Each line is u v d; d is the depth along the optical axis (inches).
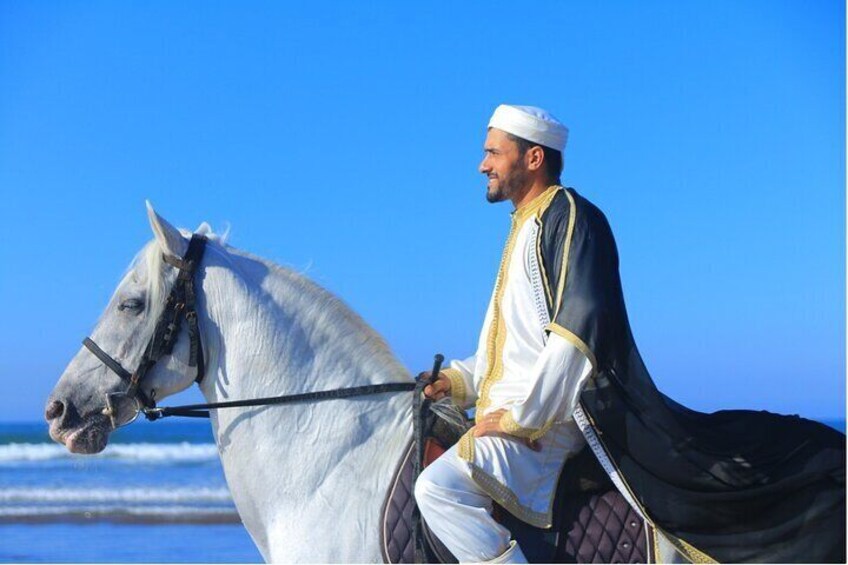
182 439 1578.5
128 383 209.5
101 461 1175.0
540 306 194.9
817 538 188.1
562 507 195.2
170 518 793.6
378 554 197.2
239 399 210.5
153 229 211.5
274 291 215.2
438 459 192.7
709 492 190.2
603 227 196.4
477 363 211.8
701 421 198.4
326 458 206.5
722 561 190.1
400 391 212.7
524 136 203.8
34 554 639.1
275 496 207.3
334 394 210.1
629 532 193.3
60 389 210.7
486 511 189.2
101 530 740.7
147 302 211.0
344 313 218.8
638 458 191.3
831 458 192.4
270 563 208.8
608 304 187.9
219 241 218.8
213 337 212.8
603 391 191.8
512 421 188.9
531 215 202.1
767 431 197.2
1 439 1817.2
